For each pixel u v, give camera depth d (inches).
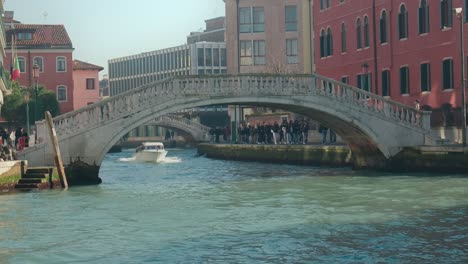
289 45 2844.5
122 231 735.7
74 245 668.7
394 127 1316.4
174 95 1211.2
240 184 1236.5
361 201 925.8
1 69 1640.0
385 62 1673.2
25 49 2930.6
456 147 1185.4
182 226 761.0
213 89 1226.6
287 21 2842.0
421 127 1327.5
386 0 1658.5
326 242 661.3
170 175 1557.6
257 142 2167.8
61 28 3051.2
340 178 1254.3
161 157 2244.1
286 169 1581.0
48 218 824.9
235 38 2859.3
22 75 2930.6
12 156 1131.3
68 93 2965.1
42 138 1157.1
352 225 746.2
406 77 1599.4
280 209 876.0
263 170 1598.2
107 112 1183.6
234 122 2610.7
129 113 1190.9
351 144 1408.7
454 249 619.2
